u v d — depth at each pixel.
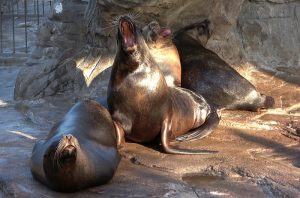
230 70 16.33
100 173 10.04
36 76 18.20
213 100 16.03
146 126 12.44
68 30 18.61
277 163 11.70
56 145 9.24
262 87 17.64
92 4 17.73
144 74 12.16
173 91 13.78
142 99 12.18
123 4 15.85
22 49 28.42
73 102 16.91
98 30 17.31
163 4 15.99
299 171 11.21
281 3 19.45
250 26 19.19
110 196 9.76
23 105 17.00
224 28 18.44
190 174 11.09
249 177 10.91
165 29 15.54
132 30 11.99
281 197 9.95
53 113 15.79
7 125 14.77
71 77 17.84
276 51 19.30
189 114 13.59
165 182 10.53
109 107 12.57
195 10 17.08
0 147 12.69
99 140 10.97
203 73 16.25
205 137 13.49
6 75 24.05
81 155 9.50
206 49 17.25
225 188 10.34
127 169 11.24
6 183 10.32
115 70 12.35
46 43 18.98
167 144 12.30
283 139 13.38
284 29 19.50
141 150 12.42
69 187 9.67
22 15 36.97
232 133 13.82
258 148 12.72
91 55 17.78
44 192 9.88
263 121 14.81
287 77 18.30
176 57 16.19
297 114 15.49
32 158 10.49
